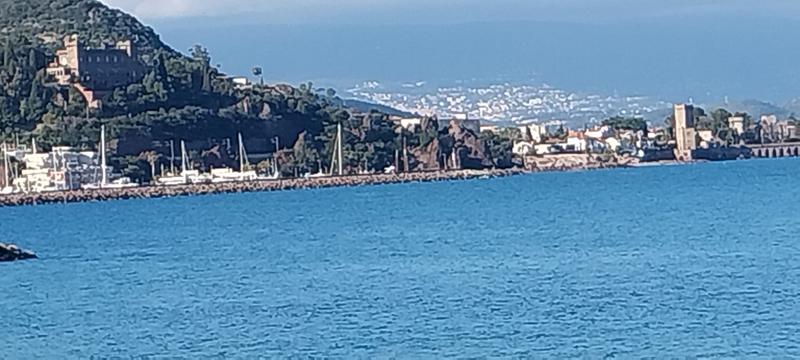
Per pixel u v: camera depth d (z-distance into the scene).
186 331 66.06
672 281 80.38
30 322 71.62
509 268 92.62
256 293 81.69
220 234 147.62
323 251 115.19
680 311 67.12
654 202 188.88
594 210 173.12
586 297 73.88
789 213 149.38
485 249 111.31
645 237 119.75
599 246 110.81
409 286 82.56
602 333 61.41
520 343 59.66
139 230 162.00
